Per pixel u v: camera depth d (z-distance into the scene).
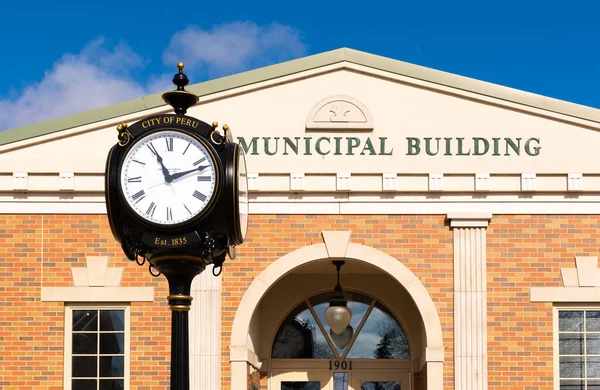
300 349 16.52
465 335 14.11
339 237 14.37
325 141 14.53
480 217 14.32
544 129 14.53
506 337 14.11
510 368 14.04
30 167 14.45
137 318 14.27
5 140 14.49
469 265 14.27
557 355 14.12
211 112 14.58
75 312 14.34
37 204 14.46
